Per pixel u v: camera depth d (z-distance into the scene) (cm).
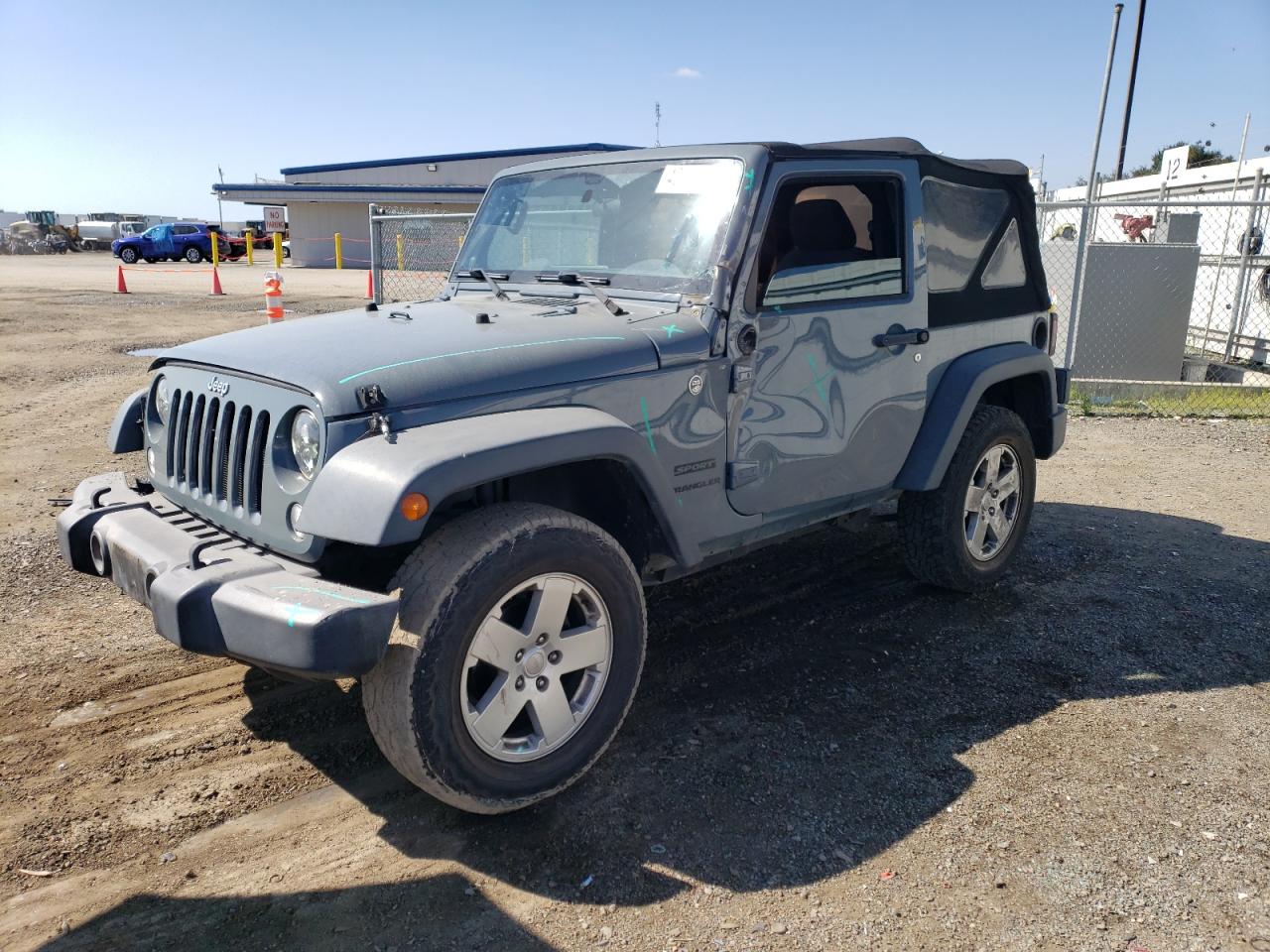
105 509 322
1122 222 1524
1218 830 287
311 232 4072
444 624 253
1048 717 354
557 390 291
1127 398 991
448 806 296
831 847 278
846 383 376
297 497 267
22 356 1164
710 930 244
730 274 328
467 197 3959
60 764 317
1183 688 378
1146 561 523
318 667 233
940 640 420
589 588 287
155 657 394
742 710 357
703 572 502
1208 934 244
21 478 643
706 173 348
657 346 313
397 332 312
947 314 421
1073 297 961
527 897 256
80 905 251
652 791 304
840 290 370
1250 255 1239
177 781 308
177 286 2359
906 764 322
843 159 365
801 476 367
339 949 237
